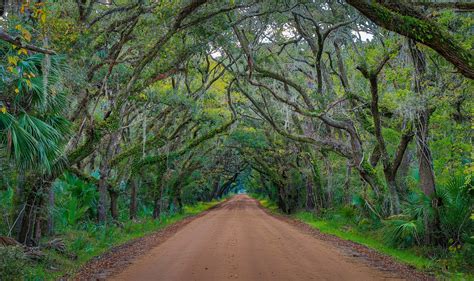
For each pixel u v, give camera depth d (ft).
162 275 33.78
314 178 104.99
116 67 55.83
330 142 75.61
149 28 50.83
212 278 32.42
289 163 124.67
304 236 65.46
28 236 40.86
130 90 50.14
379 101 59.88
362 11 26.50
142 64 48.03
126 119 82.69
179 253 46.42
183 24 51.11
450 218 45.93
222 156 164.25
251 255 44.27
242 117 119.44
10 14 31.32
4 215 43.01
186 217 124.26
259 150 134.62
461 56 26.00
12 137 28.58
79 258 43.88
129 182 99.30
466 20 42.09
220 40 63.31
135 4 48.57
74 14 46.14
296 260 41.19
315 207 107.45
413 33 26.16
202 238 61.57
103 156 75.92
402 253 47.98
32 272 31.94
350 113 67.97
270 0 56.44
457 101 47.75
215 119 102.37
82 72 42.29
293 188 137.90
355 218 78.48
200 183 171.42
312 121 97.81
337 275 33.65
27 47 22.35
